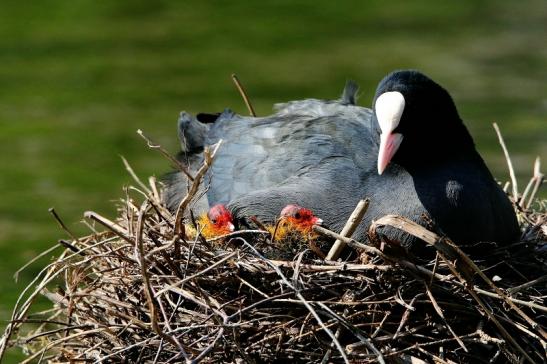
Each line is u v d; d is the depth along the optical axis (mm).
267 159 11086
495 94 22938
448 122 10281
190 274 9594
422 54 26375
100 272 9758
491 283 9086
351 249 9938
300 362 9367
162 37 28266
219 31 28688
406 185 10188
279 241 10086
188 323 9383
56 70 25672
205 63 25953
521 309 9625
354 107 11773
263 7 31219
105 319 9883
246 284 9414
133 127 21797
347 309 9273
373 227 9344
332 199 10367
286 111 12195
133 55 26734
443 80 24109
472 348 9523
